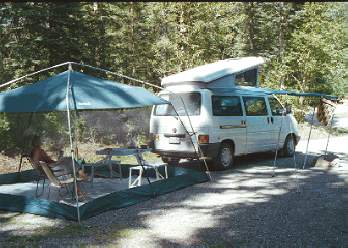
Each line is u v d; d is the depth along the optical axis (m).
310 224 6.56
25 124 13.77
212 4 21.86
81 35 15.92
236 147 11.65
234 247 5.62
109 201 7.56
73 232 6.33
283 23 26.53
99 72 16.95
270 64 25.30
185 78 11.22
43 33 14.84
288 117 13.73
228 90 11.60
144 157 13.73
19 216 7.27
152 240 5.93
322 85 26.80
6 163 12.30
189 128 10.91
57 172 8.05
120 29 21.19
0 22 14.79
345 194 8.52
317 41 23.67
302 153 14.97
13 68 14.84
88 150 14.90
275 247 5.60
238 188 9.21
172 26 22.28
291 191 8.84
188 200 8.22
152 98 8.93
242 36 27.50
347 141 19.23
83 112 17.16
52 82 8.32
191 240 5.91
